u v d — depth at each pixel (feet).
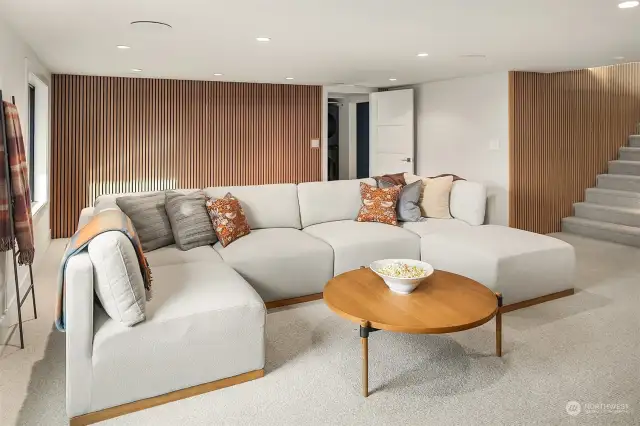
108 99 20.25
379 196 15.19
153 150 21.24
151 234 11.90
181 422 7.20
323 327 10.73
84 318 7.09
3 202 9.41
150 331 7.52
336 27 11.44
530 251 11.93
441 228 14.40
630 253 17.29
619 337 10.04
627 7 9.95
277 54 14.90
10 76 11.39
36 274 14.67
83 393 7.14
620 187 21.01
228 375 8.20
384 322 7.79
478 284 9.82
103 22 10.94
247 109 23.06
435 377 8.45
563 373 8.55
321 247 12.60
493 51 14.60
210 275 9.51
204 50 14.21
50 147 19.11
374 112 25.57
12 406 7.59
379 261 10.35
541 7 9.91
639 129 23.41
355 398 7.82
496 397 7.80
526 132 19.42
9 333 10.38
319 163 25.02
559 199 20.93
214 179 22.59
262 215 14.08
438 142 22.66
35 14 10.30
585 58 15.96
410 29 11.68
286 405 7.63
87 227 8.30
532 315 11.33
